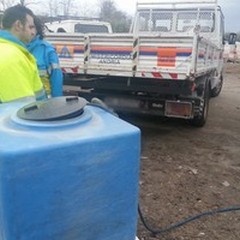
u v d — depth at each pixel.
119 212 1.32
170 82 5.33
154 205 3.38
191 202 3.48
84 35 5.25
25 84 1.88
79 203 1.21
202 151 5.10
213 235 2.92
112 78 5.61
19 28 2.61
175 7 7.96
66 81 5.88
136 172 1.33
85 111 1.42
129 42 4.99
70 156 1.17
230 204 3.47
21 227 1.13
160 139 5.62
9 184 1.09
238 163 4.67
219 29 8.12
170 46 4.77
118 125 1.33
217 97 10.79
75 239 1.24
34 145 1.12
